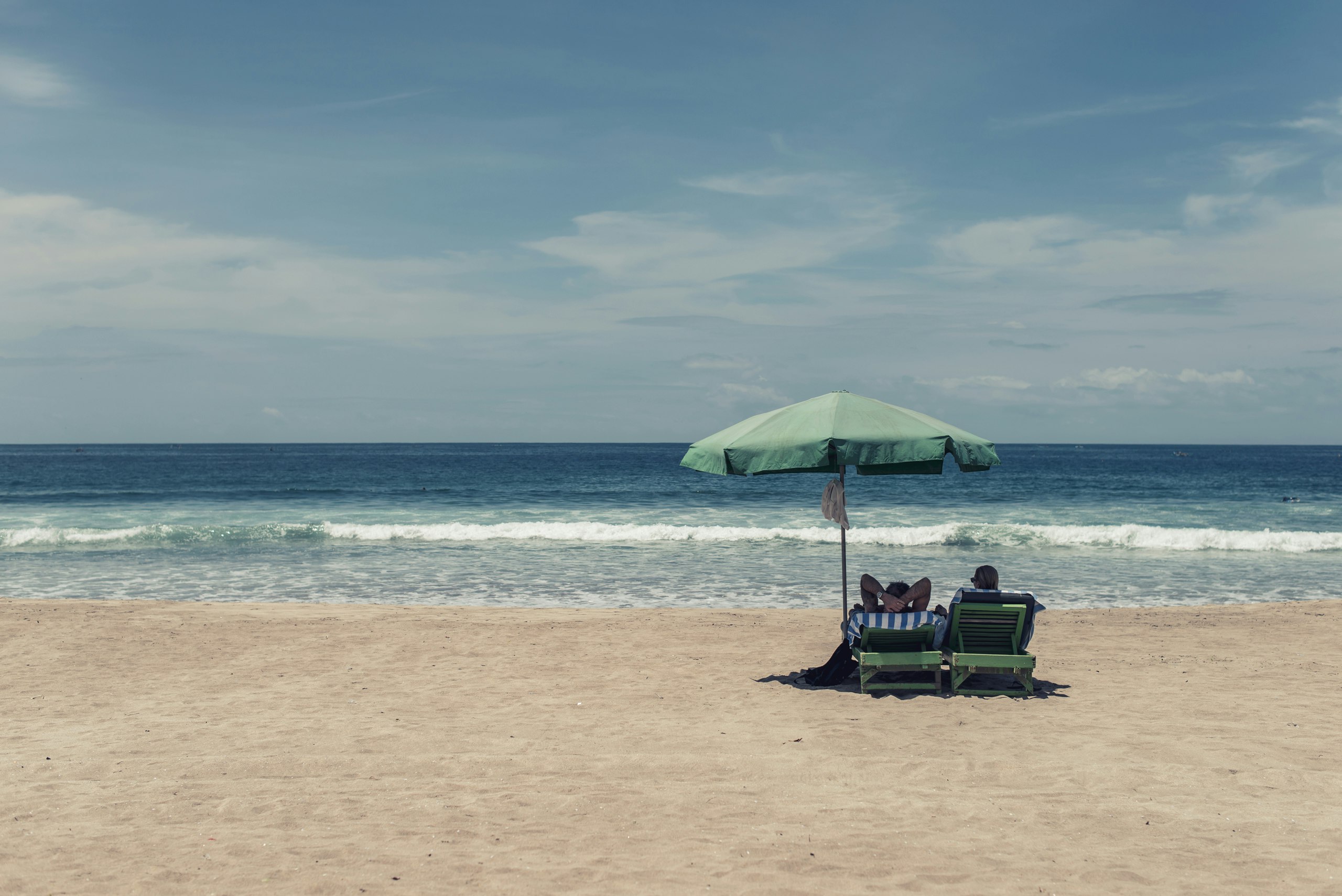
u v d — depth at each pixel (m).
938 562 18.83
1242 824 4.40
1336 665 8.80
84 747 5.96
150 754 5.80
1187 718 6.67
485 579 16.34
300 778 5.27
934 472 6.88
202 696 7.57
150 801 4.81
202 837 4.26
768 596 14.79
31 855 3.99
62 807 4.70
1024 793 4.91
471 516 29.80
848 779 5.21
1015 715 6.79
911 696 7.46
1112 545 21.95
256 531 22.88
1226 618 11.91
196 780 5.21
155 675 8.39
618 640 10.21
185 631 10.50
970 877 3.75
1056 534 22.36
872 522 28.05
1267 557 19.83
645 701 7.34
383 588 15.34
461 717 6.84
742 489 47.75
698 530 22.97
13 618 11.11
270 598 14.41
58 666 8.71
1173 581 16.41
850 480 58.03
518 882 3.71
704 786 5.09
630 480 58.81
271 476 63.03
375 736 6.25
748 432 6.73
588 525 23.27
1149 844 4.14
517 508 33.22
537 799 4.84
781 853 4.04
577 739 6.16
